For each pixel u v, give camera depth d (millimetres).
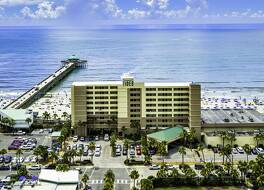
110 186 187875
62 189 190625
